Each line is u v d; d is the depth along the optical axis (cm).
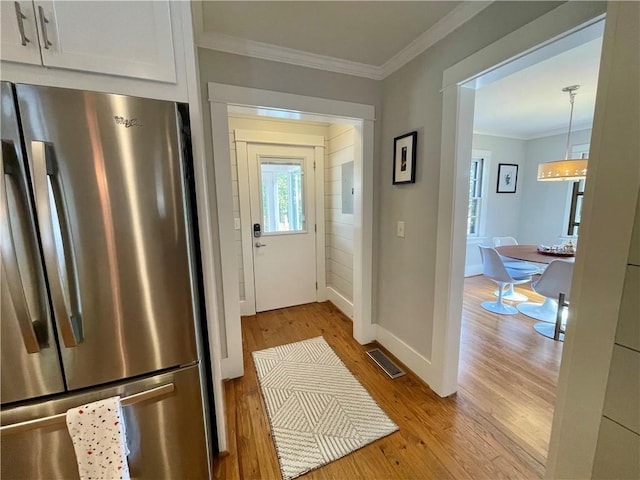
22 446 93
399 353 231
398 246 222
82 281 94
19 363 90
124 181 97
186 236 109
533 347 250
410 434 159
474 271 484
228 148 189
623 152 64
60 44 96
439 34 167
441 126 171
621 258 65
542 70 227
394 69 209
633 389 65
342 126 306
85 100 90
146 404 108
